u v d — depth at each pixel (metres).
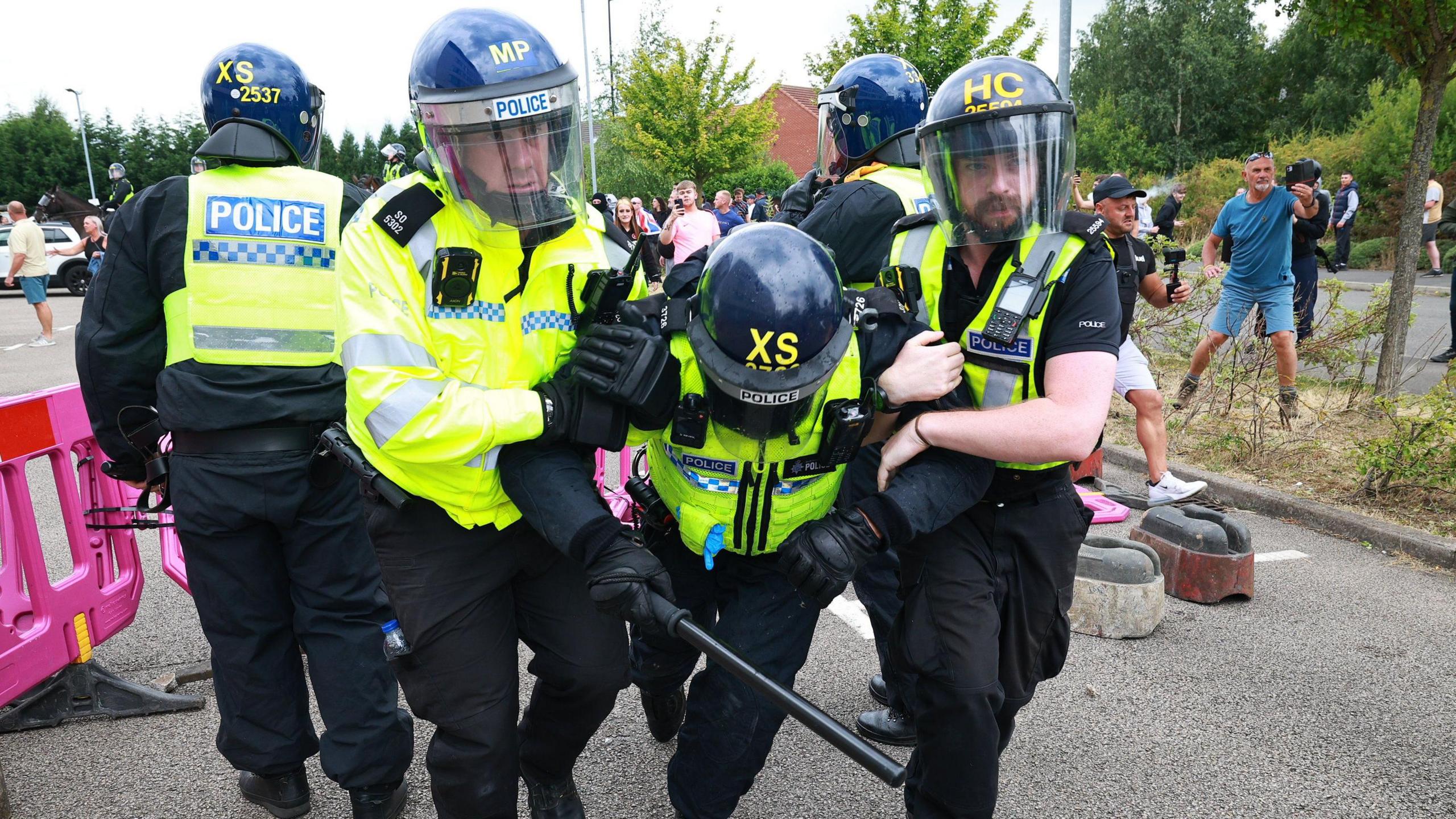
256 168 2.33
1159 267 11.69
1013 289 1.89
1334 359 6.91
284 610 2.41
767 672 1.99
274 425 2.27
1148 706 3.04
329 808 2.56
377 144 53.91
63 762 2.80
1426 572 4.21
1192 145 43.41
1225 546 3.86
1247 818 2.46
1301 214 7.06
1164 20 44.22
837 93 2.85
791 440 1.82
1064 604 2.13
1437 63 5.88
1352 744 2.81
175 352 2.27
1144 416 5.04
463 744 1.94
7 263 20.53
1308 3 6.14
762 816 2.50
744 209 19.89
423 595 1.90
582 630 2.01
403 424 1.70
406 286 1.78
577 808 2.29
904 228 2.14
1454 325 8.59
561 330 1.92
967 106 1.80
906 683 2.30
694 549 2.01
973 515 2.04
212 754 2.84
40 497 5.66
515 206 1.72
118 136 48.84
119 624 3.27
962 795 1.98
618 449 1.82
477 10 1.74
